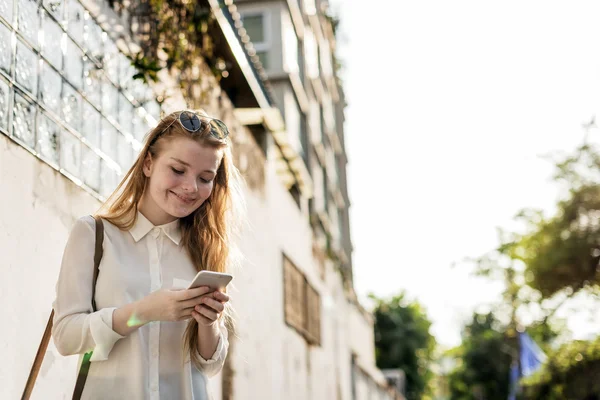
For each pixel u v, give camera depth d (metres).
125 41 5.11
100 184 4.52
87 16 4.49
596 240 12.45
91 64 4.50
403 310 49.53
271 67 15.61
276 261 10.12
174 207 2.61
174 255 2.71
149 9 5.65
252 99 10.15
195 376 2.62
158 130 2.68
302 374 11.62
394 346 47.97
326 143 21.06
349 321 19.00
